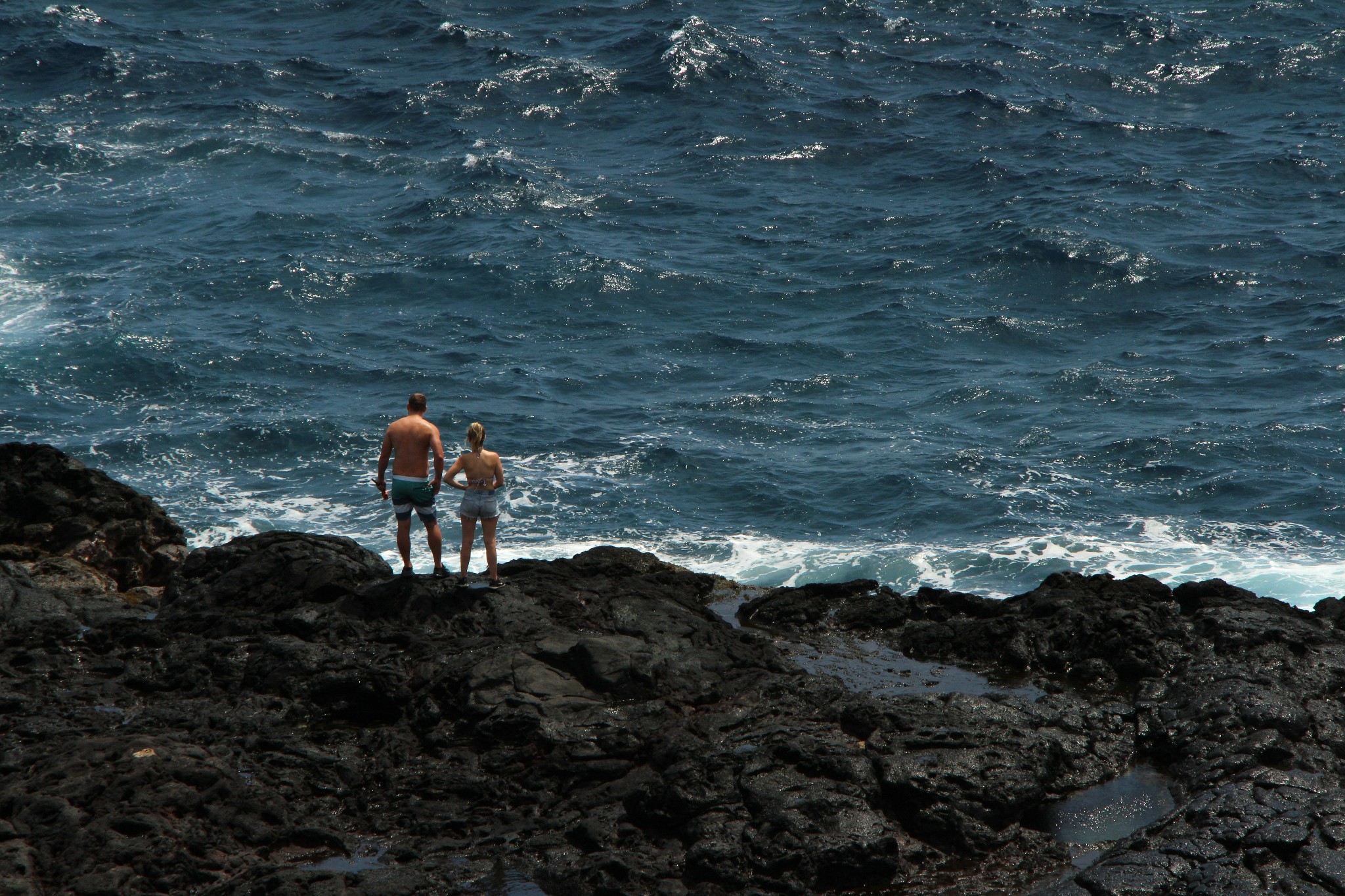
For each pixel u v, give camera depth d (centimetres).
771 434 10706
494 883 3803
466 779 4347
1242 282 14075
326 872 3709
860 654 5584
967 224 16088
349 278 14225
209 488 9388
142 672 5069
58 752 4206
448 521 8806
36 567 6347
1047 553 8281
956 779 4175
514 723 4547
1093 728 4725
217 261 14475
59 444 10031
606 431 10700
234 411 10869
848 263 15038
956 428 10750
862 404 11381
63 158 17638
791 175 18150
